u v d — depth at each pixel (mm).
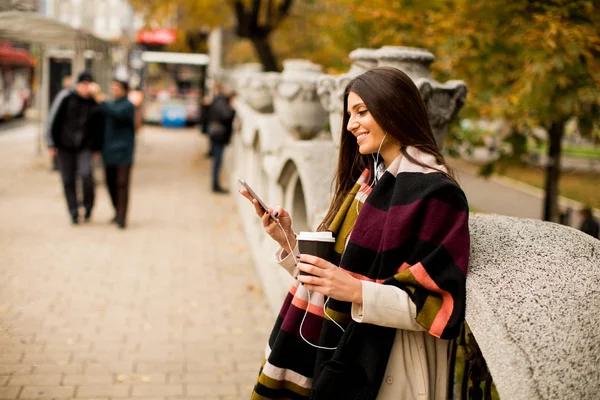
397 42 5938
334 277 1878
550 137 8359
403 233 1888
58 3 16797
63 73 16312
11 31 10109
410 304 1861
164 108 27953
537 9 5012
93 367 4355
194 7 14055
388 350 1963
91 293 6004
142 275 6707
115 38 17984
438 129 3578
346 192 2305
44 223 8945
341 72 7152
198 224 9477
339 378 1957
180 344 4891
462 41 5207
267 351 2283
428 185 1895
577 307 1825
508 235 2121
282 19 14195
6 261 6930
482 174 7848
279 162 5227
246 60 28516
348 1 6324
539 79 4684
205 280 6645
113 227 8930
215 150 12297
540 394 1681
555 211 8531
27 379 4074
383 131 2033
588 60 4793
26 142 19922
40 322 5148
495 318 1789
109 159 8680
